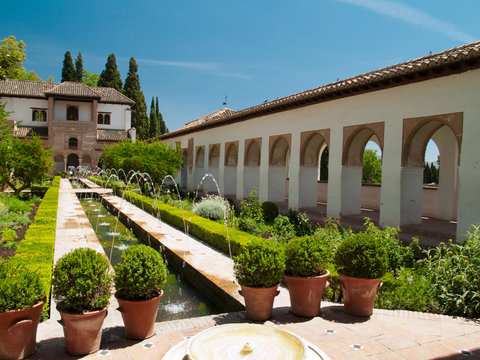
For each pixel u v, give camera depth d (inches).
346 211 450.6
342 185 444.8
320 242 173.6
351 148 447.5
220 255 284.7
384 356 131.4
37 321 129.3
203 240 340.8
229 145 710.5
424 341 143.9
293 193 530.3
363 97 412.2
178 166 795.4
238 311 181.6
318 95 449.4
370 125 402.9
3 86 1310.3
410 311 178.7
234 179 726.5
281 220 386.9
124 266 138.4
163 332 150.6
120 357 128.8
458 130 314.5
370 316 169.8
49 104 1284.4
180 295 233.6
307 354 111.0
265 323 160.1
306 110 503.2
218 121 711.7
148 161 731.4
